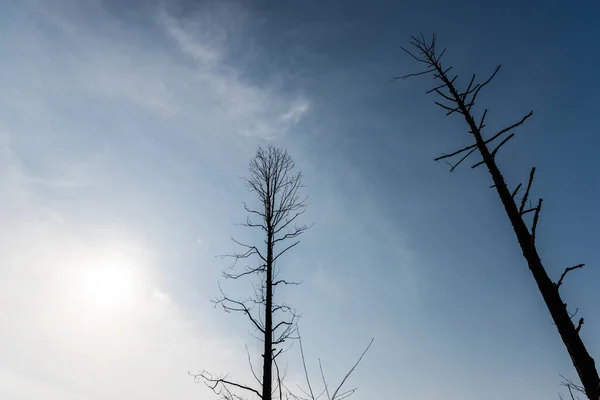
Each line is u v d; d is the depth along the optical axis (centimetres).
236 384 671
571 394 386
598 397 298
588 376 312
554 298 356
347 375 317
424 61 603
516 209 418
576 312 350
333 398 307
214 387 670
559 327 347
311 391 317
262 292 786
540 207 385
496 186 448
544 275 371
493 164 457
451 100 538
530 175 396
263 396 642
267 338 714
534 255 383
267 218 909
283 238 849
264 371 673
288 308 747
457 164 512
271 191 963
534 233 386
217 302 773
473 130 495
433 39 602
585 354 323
